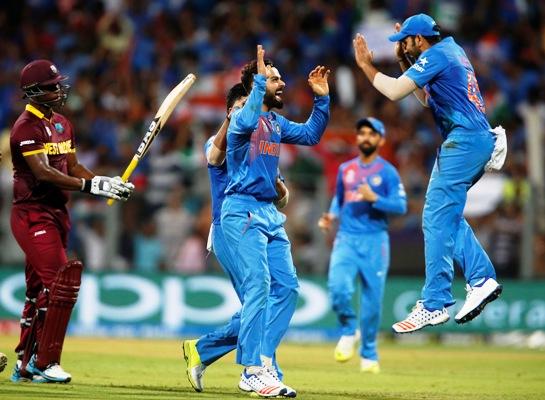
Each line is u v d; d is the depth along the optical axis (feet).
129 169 87.66
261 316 79.25
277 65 212.64
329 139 182.39
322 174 176.96
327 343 161.38
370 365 114.42
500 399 85.76
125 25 220.84
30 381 86.94
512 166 189.78
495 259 171.94
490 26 229.66
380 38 209.36
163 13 220.43
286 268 82.07
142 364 112.98
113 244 164.45
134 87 206.90
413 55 84.99
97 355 122.72
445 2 228.22
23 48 217.15
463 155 81.66
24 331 87.35
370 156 119.44
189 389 86.53
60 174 84.28
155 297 163.73
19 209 86.38
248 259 79.15
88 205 164.25
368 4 225.97
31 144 84.38
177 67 211.41
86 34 220.64
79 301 161.17
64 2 225.15
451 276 83.30
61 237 88.07
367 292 116.26
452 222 82.58
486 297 83.25
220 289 165.27
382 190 118.01
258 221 79.82
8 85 207.72
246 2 225.97
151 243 165.68
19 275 159.84
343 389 92.63
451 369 120.98
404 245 170.81
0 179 180.34
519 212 172.76
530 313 171.83
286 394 79.36
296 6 225.35
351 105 209.97
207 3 227.40
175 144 186.91
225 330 83.71
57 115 88.58
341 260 117.50
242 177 80.07
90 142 191.21
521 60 225.56
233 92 82.43
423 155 193.98
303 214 166.81
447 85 81.87
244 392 83.56
